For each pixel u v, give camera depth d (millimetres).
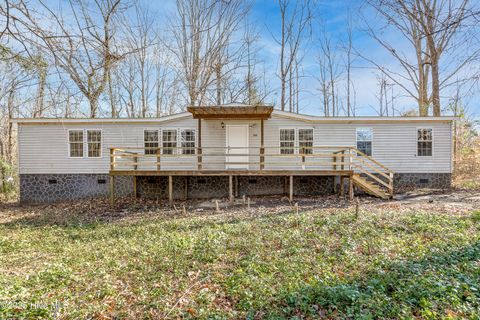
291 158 13469
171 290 4180
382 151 13188
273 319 3283
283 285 4152
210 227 7680
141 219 9273
